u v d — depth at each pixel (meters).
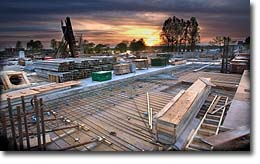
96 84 9.47
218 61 22.67
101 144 4.24
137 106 6.81
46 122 5.45
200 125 4.88
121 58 19.28
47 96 7.39
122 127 5.09
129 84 10.80
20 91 7.63
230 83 10.20
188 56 27.72
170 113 4.52
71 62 10.69
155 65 17.38
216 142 3.68
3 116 3.86
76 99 7.78
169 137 4.07
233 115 5.08
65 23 15.69
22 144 3.84
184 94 6.17
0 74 8.73
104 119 5.66
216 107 6.52
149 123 5.20
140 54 25.19
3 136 3.90
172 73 14.79
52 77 10.69
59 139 4.50
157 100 7.51
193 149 3.78
